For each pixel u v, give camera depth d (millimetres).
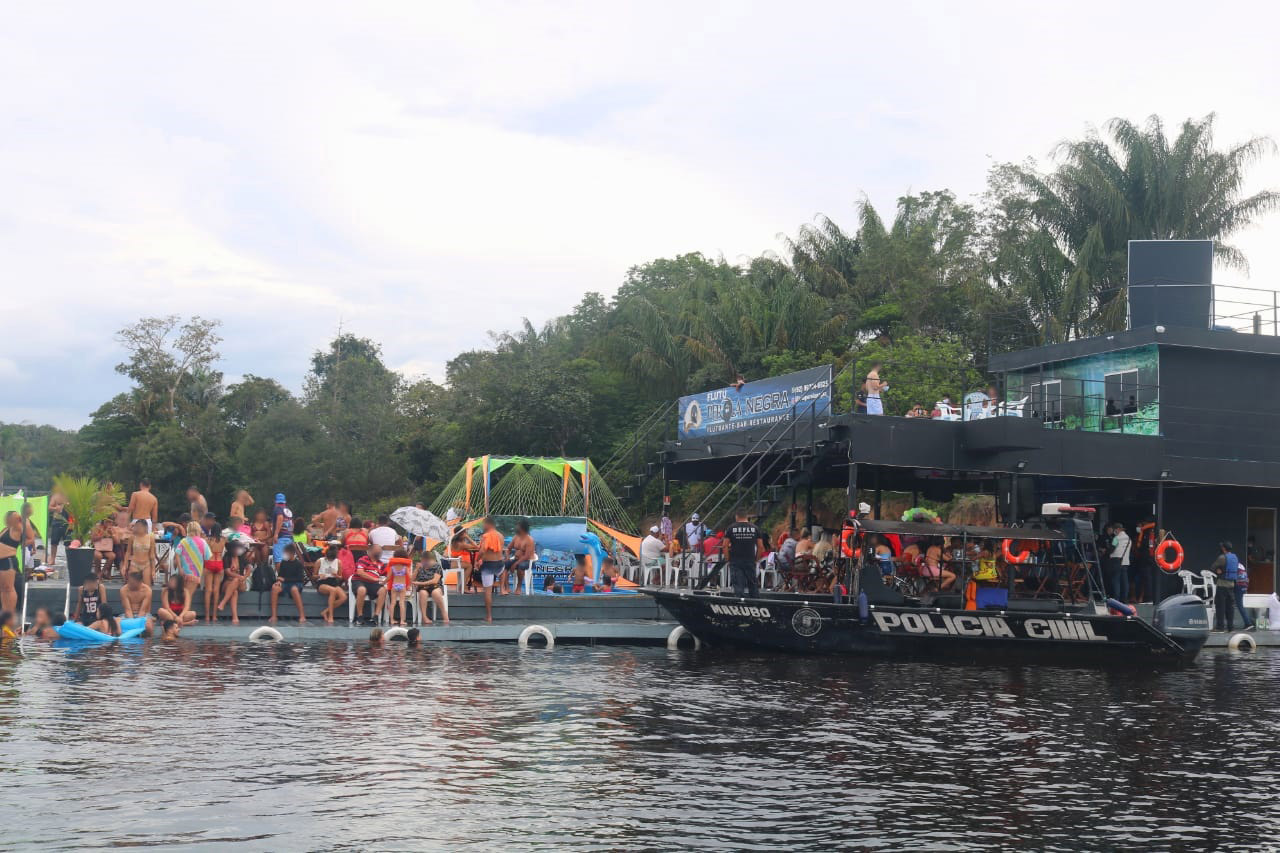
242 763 11047
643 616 25516
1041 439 22062
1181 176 46781
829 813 9750
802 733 13273
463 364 74312
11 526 20750
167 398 76812
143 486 21844
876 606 20859
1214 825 9641
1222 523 27312
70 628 20453
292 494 66000
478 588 25328
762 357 47562
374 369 80938
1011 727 14039
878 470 26109
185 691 15102
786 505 42344
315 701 14609
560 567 27516
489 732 12883
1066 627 20719
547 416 52531
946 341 45219
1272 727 14352
